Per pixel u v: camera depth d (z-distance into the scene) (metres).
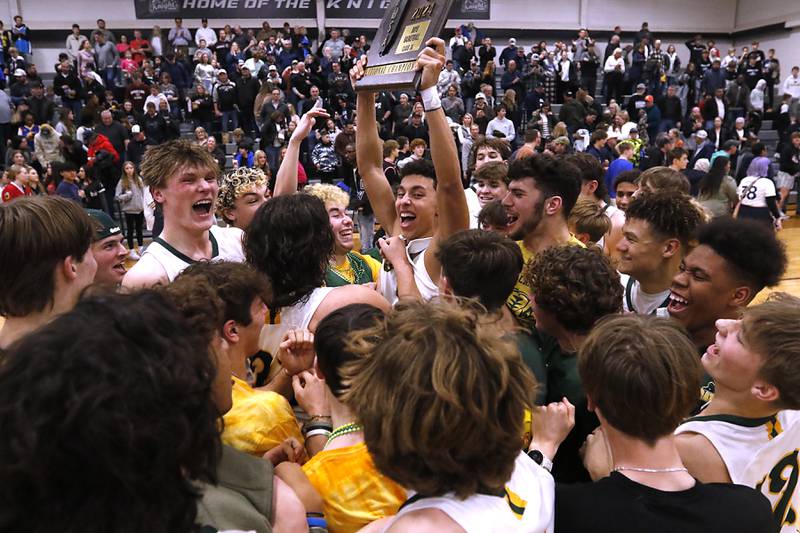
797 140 10.86
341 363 1.13
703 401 1.42
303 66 11.66
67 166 7.61
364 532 0.91
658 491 0.96
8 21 14.31
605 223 2.69
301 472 1.06
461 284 1.46
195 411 0.66
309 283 1.55
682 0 16.97
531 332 1.55
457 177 1.86
